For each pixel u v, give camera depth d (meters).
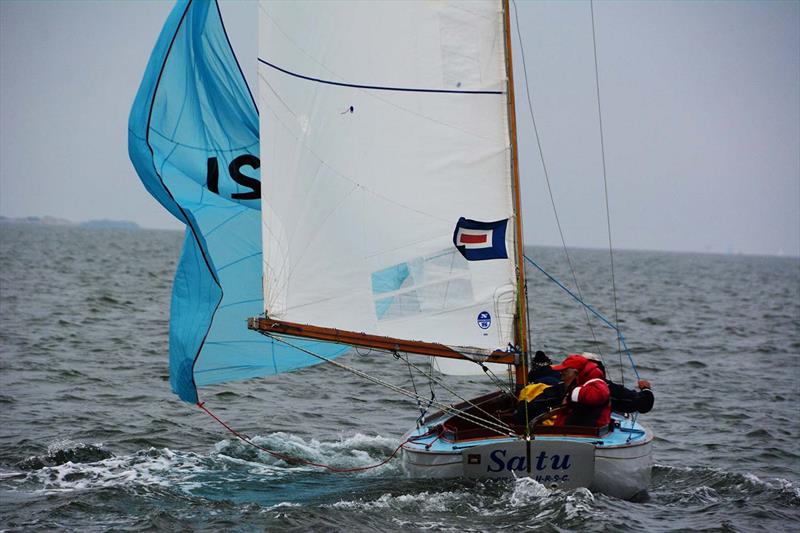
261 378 70.12
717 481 43.41
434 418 44.47
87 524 35.38
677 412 61.59
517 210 40.50
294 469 44.38
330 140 41.03
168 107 42.75
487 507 36.84
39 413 55.41
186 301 42.75
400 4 40.31
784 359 91.62
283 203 41.31
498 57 40.16
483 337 40.72
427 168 40.66
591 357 41.31
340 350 45.50
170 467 44.25
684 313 144.75
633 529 35.16
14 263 198.50
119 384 65.94
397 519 35.75
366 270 41.06
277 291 41.28
